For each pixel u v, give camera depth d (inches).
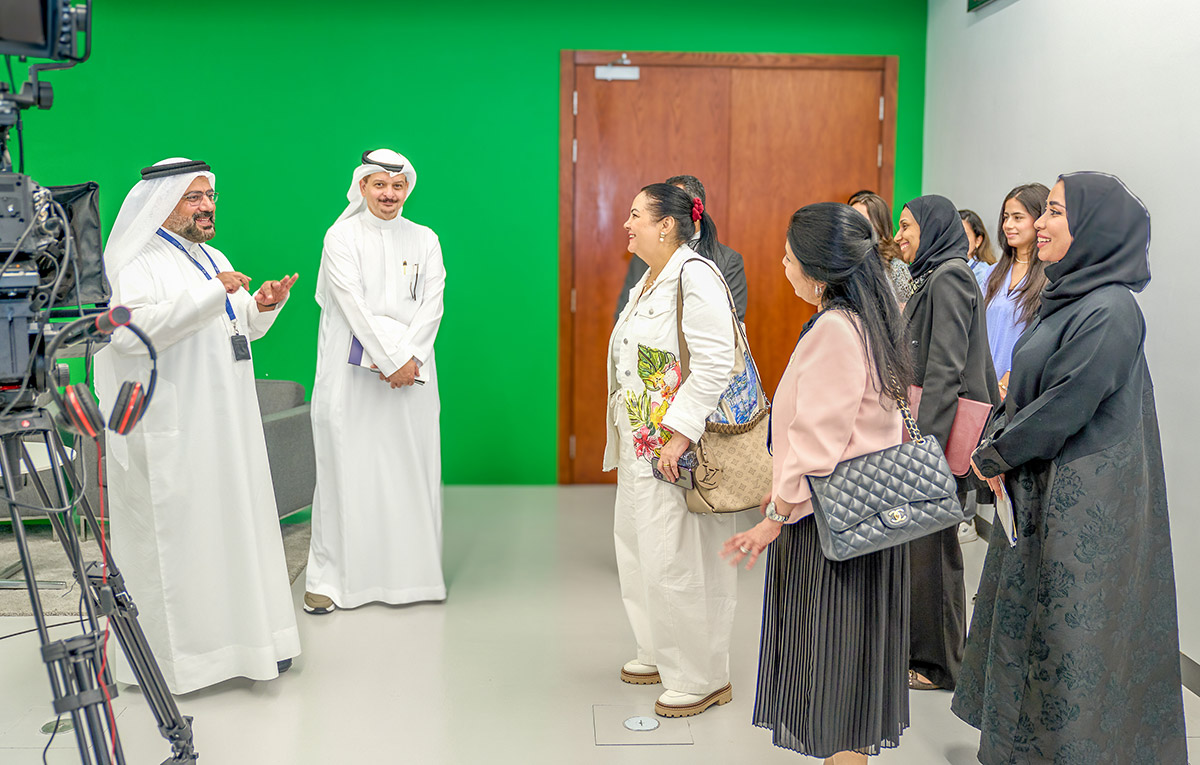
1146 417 89.7
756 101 214.8
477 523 193.3
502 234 217.0
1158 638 91.3
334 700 115.8
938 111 209.9
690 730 108.7
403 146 212.8
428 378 146.5
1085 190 86.6
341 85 210.4
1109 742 87.6
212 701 115.5
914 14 214.7
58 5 74.6
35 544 171.9
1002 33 178.4
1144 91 132.2
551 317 220.1
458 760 101.9
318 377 145.3
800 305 220.1
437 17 209.8
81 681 76.1
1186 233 121.8
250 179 211.5
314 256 213.9
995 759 91.8
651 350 107.5
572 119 213.0
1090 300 86.2
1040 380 89.1
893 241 138.3
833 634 81.7
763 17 212.8
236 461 114.1
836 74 215.2
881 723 83.2
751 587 156.2
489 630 138.3
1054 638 86.7
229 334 114.5
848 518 77.8
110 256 109.8
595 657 129.2
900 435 81.6
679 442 104.0
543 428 223.9
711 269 105.7
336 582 146.5
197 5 206.1
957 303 111.3
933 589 116.1
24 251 75.5
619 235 217.5
